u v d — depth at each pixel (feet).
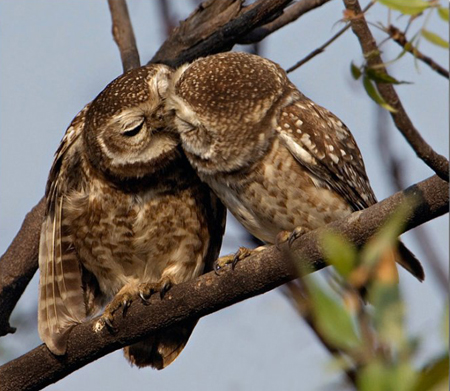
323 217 31.30
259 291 25.80
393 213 22.44
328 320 13.75
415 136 20.75
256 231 32.32
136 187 32.91
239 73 32.14
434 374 12.51
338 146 31.81
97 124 32.68
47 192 32.68
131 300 29.76
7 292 34.19
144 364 33.42
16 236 34.96
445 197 21.74
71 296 33.19
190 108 31.68
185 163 33.17
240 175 31.22
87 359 28.91
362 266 15.92
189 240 33.73
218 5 36.76
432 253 23.80
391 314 13.32
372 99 20.54
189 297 27.09
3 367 29.35
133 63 38.86
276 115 31.48
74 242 33.94
